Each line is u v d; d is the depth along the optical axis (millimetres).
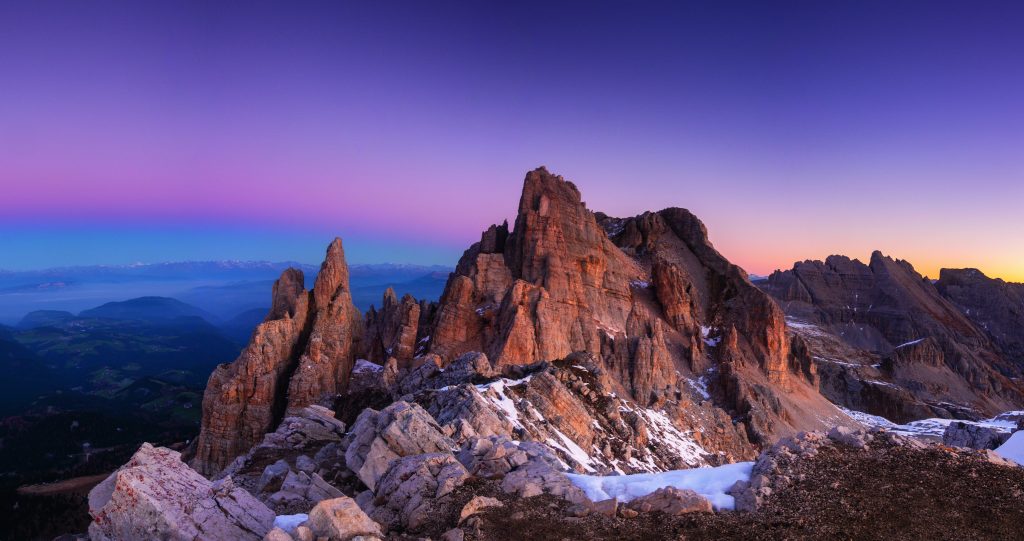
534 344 133375
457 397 65188
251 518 30516
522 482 36438
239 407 102500
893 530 29672
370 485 41062
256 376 103938
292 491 41781
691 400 139125
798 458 37531
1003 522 29781
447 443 43688
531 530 31203
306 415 72250
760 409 154375
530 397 78938
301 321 118062
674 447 98688
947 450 37781
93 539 29422
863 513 31281
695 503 33031
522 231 185750
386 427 43188
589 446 77938
